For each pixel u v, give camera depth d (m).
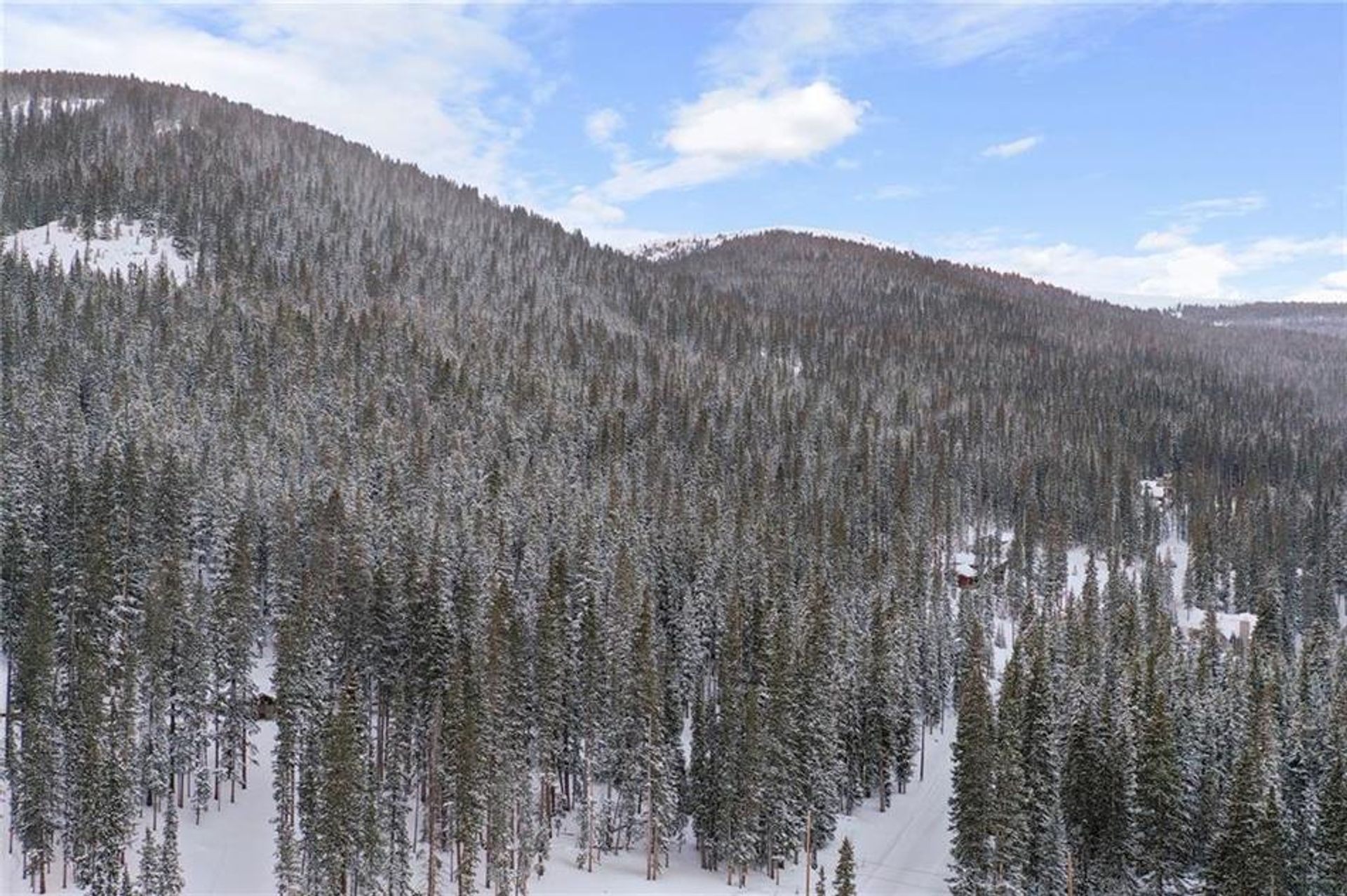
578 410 185.50
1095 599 149.50
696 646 107.25
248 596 93.75
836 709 97.31
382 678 87.31
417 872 77.75
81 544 92.62
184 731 83.44
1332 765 78.19
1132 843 75.88
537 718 86.88
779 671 89.25
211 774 88.62
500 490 136.38
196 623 86.56
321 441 141.38
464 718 73.62
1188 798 78.62
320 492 124.00
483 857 82.06
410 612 85.88
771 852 85.81
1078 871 78.38
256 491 117.50
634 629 97.50
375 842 69.69
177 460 113.56
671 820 87.12
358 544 102.25
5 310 170.50
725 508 151.88
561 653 90.25
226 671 86.69
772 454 194.00
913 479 196.75
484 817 75.06
